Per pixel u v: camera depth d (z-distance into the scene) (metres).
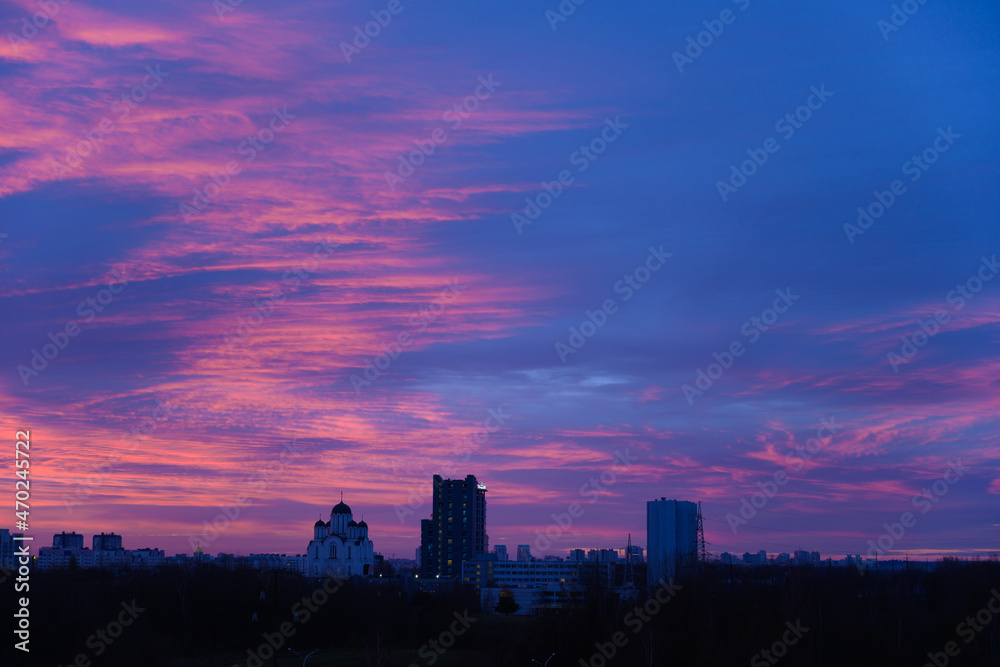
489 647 142.75
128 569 174.25
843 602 122.81
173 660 124.38
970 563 148.25
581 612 124.38
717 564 170.62
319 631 143.75
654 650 108.50
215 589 143.00
